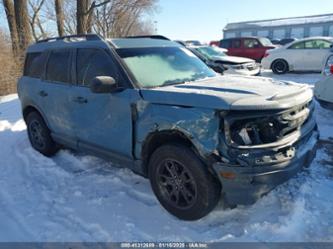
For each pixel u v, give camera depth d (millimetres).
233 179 2678
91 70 3926
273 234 2844
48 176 4297
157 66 3773
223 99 2740
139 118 3275
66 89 4238
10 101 10148
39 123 5035
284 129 2820
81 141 4230
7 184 4117
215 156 2721
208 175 2871
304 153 3012
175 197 3176
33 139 5312
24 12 14453
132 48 3855
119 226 3096
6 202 3648
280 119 2797
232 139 2693
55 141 4887
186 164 2953
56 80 4551
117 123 3543
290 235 2818
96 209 3408
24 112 5441
